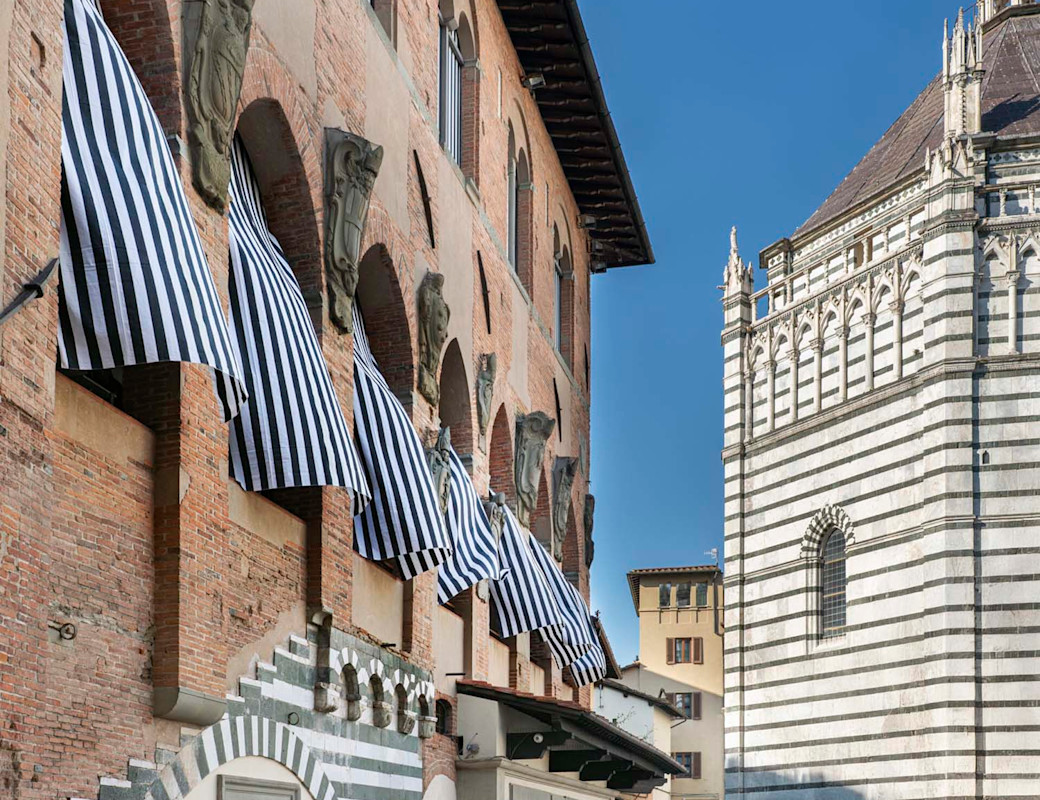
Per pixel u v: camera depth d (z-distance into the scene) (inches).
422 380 982.4
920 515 1594.5
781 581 1808.6
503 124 1334.9
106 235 509.0
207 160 612.1
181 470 568.4
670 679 3184.1
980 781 1502.2
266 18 705.6
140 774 538.6
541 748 1055.0
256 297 680.4
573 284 1717.5
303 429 679.1
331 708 748.0
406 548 852.0
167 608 558.9
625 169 1663.4
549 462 1483.8
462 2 1176.8
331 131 794.2
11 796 445.7
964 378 1573.6
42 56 479.2
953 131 1640.0
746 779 1825.8
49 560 474.3
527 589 1198.9
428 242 1021.2
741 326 1925.4
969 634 1526.8
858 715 1656.0
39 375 467.5
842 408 1727.4
